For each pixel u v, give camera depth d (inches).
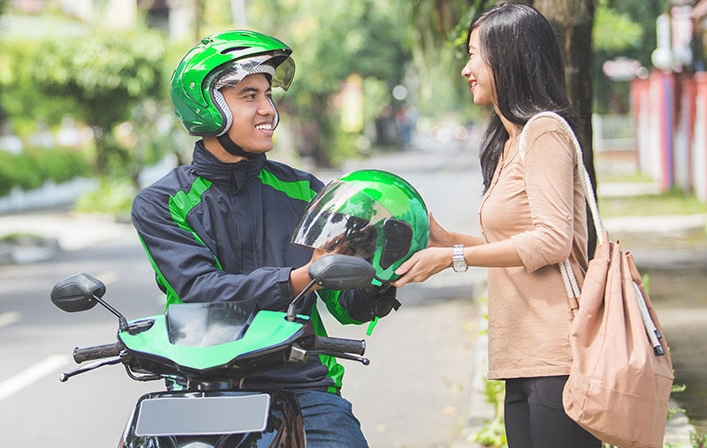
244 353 130.7
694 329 400.5
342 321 163.0
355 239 143.3
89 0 1927.9
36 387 369.4
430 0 439.2
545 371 155.3
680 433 254.5
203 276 148.9
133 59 1095.0
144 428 128.2
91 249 880.9
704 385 310.0
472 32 163.0
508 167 158.1
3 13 1029.2
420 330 452.8
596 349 150.8
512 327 158.4
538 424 156.9
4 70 1117.1
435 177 1674.5
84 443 300.4
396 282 150.4
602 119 1604.3
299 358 134.3
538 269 156.7
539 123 154.6
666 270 572.1
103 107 1127.0
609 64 1421.0
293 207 162.7
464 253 150.4
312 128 1975.9
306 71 1663.4
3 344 449.7
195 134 158.2
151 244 154.6
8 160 1261.1
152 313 518.9
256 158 159.6
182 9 2039.9
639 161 1435.8
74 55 1093.8
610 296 152.9
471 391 322.0
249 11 1632.6
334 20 1664.6
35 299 584.7
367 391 350.6
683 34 1045.2
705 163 933.8
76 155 1476.4
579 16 242.7
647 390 148.6
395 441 293.0
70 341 454.3
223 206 158.2
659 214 867.4
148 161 1487.5
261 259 159.2
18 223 1096.2
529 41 157.1
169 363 131.3
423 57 455.5
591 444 157.6
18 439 304.7
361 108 2194.9
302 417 144.2
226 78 154.0
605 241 157.9
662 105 1121.4
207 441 126.9
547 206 151.6
